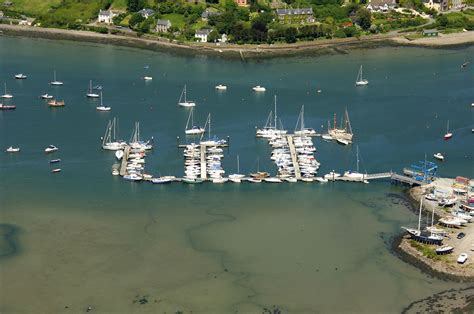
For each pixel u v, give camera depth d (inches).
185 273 6884.8
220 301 6461.6
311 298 6525.6
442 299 6476.4
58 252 7234.3
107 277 6806.1
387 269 6988.2
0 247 7303.2
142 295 6530.5
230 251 7308.1
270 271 6943.9
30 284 6673.2
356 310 6353.3
